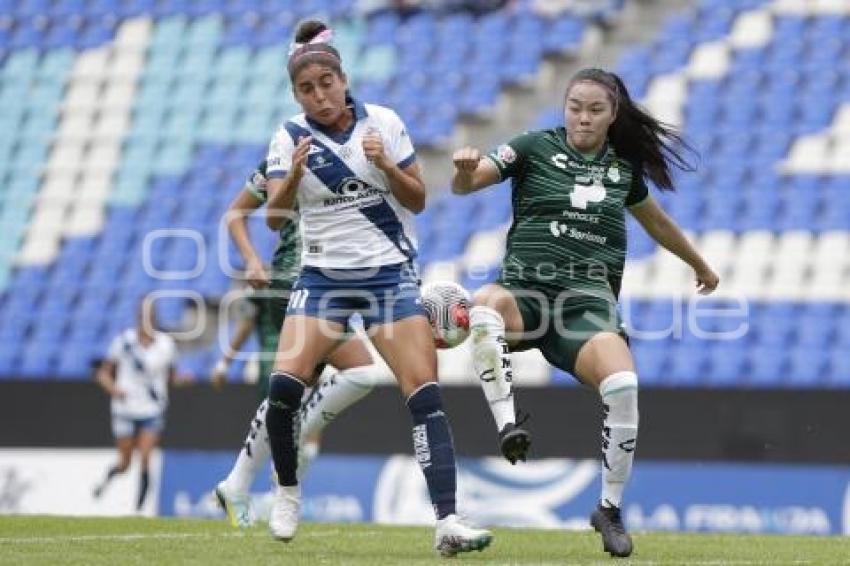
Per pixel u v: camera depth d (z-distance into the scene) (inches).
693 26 2736.2
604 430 909.8
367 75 2815.0
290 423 898.1
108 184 2751.0
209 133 2797.7
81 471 2057.1
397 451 1902.1
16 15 3043.8
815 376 2183.8
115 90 2896.2
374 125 882.1
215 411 2025.1
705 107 2598.4
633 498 1820.9
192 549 912.3
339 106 871.1
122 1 3034.0
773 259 2353.6
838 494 1772.9
